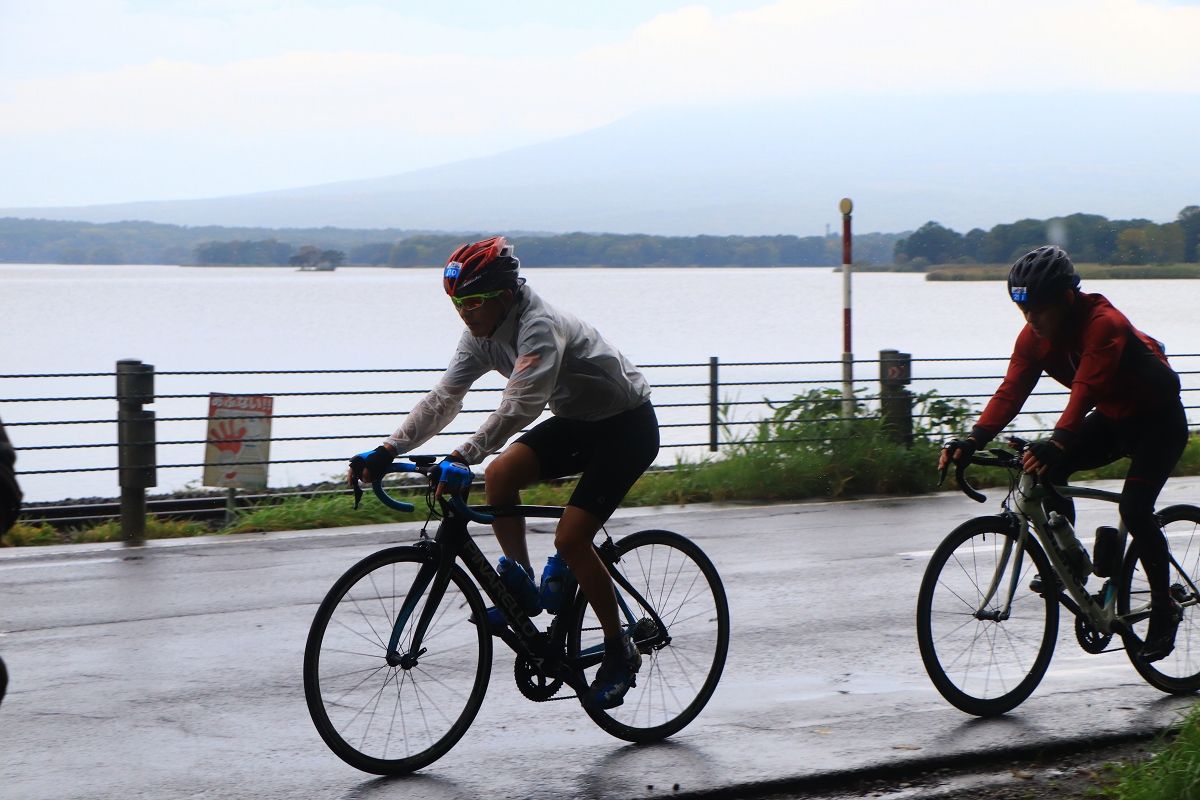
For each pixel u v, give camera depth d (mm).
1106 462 5410
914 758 4645
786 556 8945
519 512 4645
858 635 6613
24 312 104188
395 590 4516
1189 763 4141
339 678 4438
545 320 4430
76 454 21000
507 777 4504
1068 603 5312
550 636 4723
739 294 155375
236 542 9633
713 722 5129
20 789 4363
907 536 9820
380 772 4496
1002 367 34531
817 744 4828
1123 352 4941
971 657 5215
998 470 12836
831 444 12656
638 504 11609
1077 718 5156
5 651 6293
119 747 4824
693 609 5086
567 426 4746
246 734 4996
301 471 17375
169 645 6434
